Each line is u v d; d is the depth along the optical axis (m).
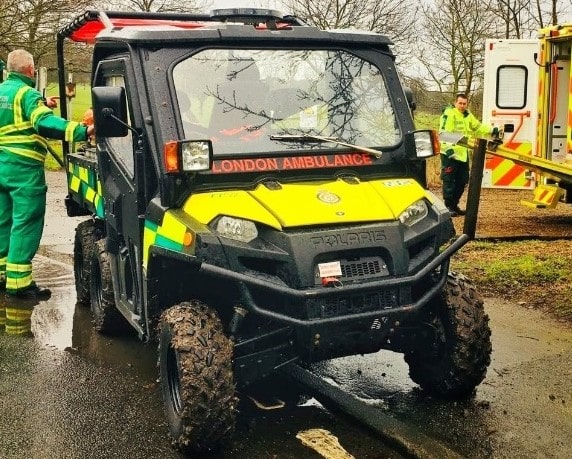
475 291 5.00
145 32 4.87
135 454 4.42
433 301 4.99
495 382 5.36
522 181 12.95
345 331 4.32
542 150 11.89
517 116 13.00
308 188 4.69
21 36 19.73
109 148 5.92
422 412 4.92
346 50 5.30
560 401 5.02
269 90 5.04
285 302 4.30
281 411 5.01
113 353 6.27
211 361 4.18
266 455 4.38
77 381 5.62
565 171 9.68
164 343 4.48
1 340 6.60
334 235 4.30
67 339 6.64
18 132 7.76
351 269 4.31
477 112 20.84
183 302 4.57
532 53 12.86
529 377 5.43
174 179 4.53
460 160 12.27
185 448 4.29
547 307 7.01
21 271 7.93
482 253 9.12
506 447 4.39
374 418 4.69
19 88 7.68
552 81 11.75
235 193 4.56
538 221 11.91
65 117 8.12
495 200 14.66
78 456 4.40
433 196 4.95
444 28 20.66
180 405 4.38
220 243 4.20
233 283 4.45
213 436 4.20
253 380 4.49
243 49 5.05
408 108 5.29
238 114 4.90
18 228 7.87
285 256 4.21
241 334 4.55
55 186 16.62
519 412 4.87
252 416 4.93
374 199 4.66
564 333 6.35
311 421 4.86
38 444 4.56
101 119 4.71
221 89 4.92
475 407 4.97
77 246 7.65
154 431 4.74
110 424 4.85
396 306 4.37
